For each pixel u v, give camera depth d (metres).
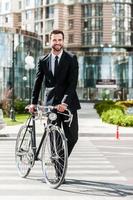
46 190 10.68
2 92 62.28
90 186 11.22
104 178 12.46
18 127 33.06
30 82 67.38
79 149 20.58
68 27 156.50
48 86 11.55
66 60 11.37
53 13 157.75
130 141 25.44
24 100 63.31
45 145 11.13
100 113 52.69
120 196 10.09
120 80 145.50
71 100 11.26
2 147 20.89
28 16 163.88
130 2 154.25
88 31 153.38
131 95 144.38
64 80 11.44
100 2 152.25
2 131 29.11
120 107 49.03
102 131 30.52
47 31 158.75
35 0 162.50
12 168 14.04
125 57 146.25
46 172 11.10
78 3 154.62
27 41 67.12
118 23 152.25
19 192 10.49
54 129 10.83
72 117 11.14
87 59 147.50
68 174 13.09
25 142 12.10
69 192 10.48
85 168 14.37
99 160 16.52
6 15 168.50
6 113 49.19
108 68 146.25
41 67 11.65
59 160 10.70
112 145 22.86
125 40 151.88
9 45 63.84
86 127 34.50
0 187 11.04
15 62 64.25
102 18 151.88
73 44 154.50
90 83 146.25
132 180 12.21
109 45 150.00
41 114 11.47
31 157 11.84
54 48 11.39
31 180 11.91
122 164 15.45
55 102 11.40
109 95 144.62
